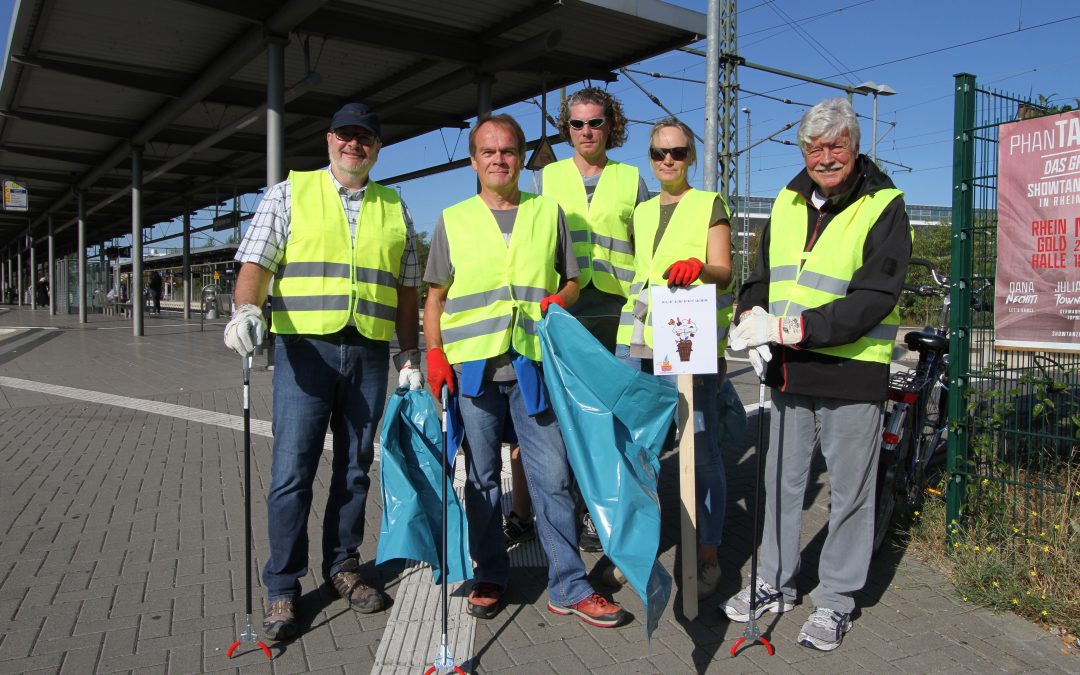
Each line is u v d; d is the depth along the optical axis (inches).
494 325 129.2
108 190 938.7
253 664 118.6
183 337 704.4
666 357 124.3
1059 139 135.7
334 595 141.9
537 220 133.0
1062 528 140.6
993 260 149.6
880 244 121.4
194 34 401.7
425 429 137.4
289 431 129.2
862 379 123.6
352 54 438.6
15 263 2287.2
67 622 131.2
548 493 132.0
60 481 213.5
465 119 578.2
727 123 592.7
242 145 655.1
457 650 123.0
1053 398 155.8
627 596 144.8
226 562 157.5
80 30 395.2
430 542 128.6
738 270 888.9
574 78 461.4
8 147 672.4
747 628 125.3
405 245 142.3
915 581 147.6
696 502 139.7
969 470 154.6
